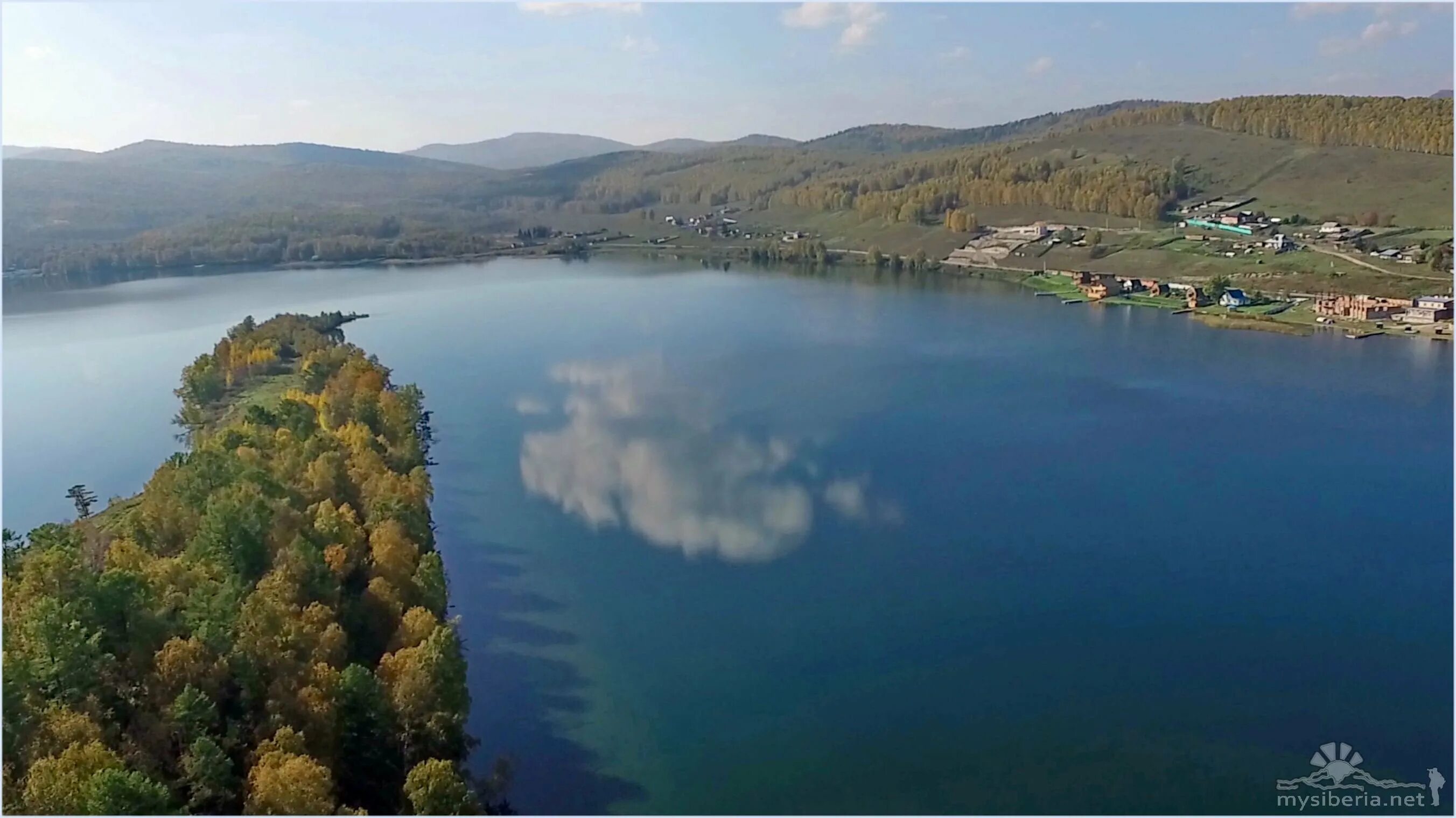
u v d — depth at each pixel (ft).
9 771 167.12
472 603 303.07
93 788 156.25
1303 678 258.37
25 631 192.13
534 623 290.97
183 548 266.16
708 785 221.87
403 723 205.05
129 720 188.14
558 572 323.37
